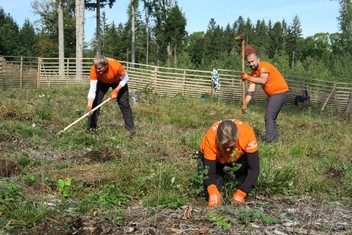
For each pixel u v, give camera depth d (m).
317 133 10.16
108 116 10.16
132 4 37.94
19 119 8.98
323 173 6.14
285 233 3.68
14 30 57.31
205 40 70.31
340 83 20.58
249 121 11.80
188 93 19.73
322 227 3.93
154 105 13.93
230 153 4.42
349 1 38.25
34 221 3.70
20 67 19.09
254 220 3.95
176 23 39.34
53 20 41.34
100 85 7.96
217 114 12.87
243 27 89.44
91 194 4.52
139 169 5.36
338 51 41.56
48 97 10.70
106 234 3.51
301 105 18.88
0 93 13.23
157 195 4.50
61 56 26.44
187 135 8.09
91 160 6.34
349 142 8.89
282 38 84.06
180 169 5.57
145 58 60.34
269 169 5.41
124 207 4.39
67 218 3.82
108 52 58.75
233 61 25.78
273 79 7.94
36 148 6.99
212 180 4.51
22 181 4.90
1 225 3.58
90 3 29.34
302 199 4.93
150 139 7.81
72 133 7.81
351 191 5.38
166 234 3.54
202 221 3.85
